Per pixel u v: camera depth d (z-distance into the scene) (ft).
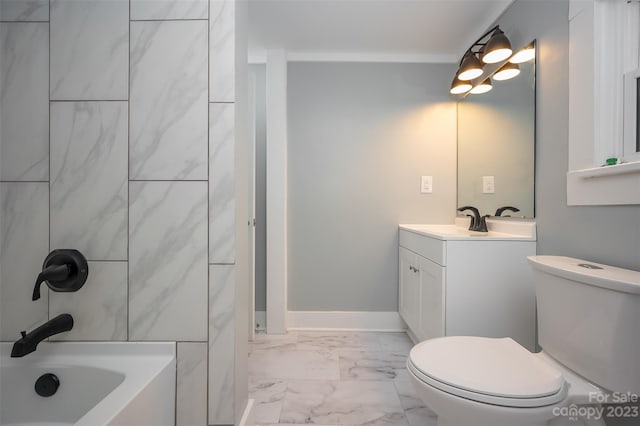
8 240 3.37
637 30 3.79
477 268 4.95
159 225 3.35
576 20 4.17
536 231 5.00
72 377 3.22
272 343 7.09
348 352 6.63
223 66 3.33
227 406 3.35
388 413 4.54
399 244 7.88
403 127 7.98
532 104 5.10
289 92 7.97
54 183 3.36
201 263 3.35
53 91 3.35
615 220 3.58
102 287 3.35
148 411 2.87
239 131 3.56
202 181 3.34
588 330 3.07
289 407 4.67
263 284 8.08
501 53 5.34
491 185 6.31
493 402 2.64
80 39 3.35
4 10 3.35
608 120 3.88
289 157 7.99
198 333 3.35
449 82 7.97
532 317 4.95
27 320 3.36
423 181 7.98
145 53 3.34
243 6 3.78
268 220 7.62
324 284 8.04
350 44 7.50
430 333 5.54
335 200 8.00
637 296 2.68
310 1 5.91
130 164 3.35
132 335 3.35
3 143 3.37
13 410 3.25
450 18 6.45
